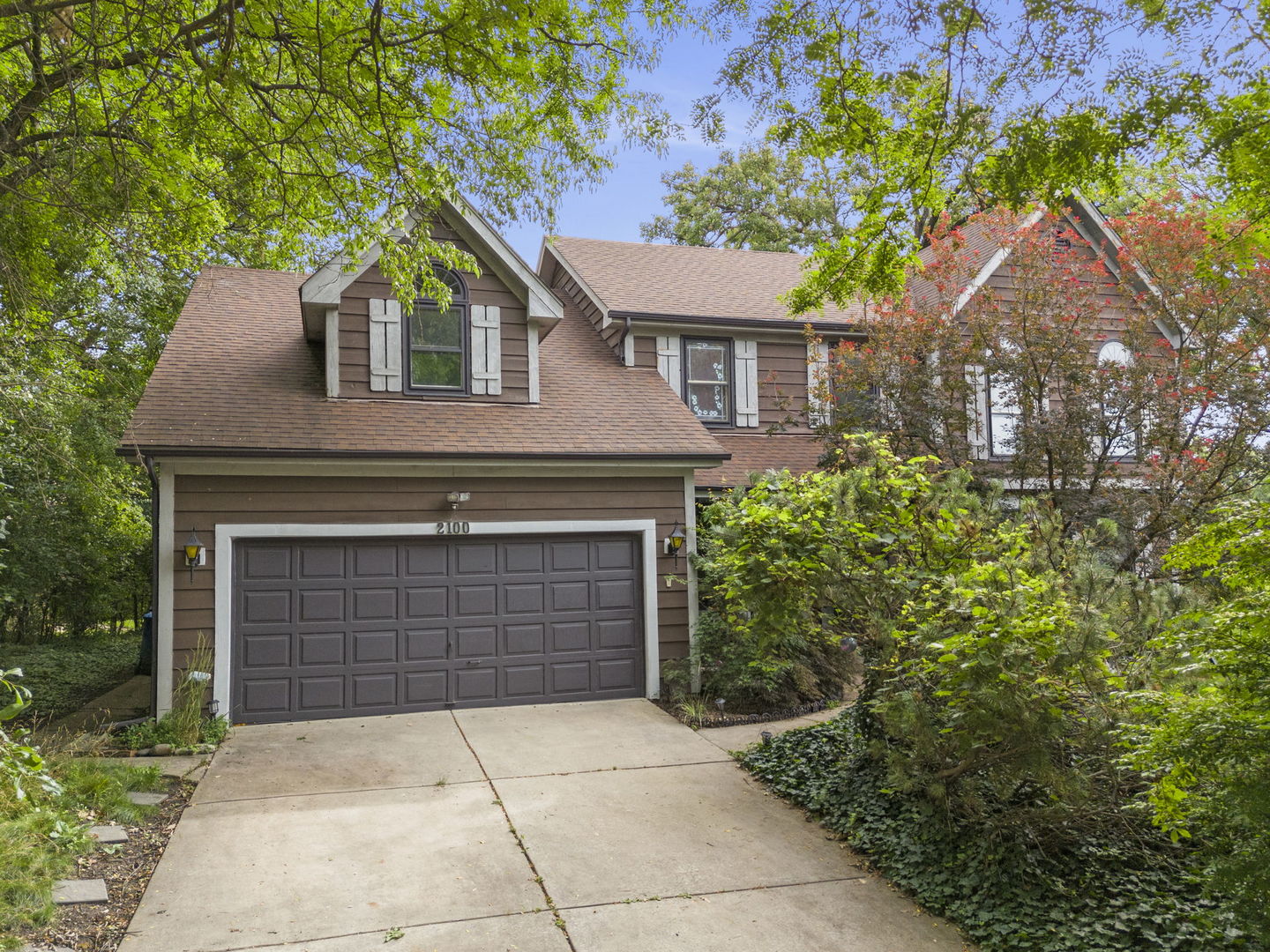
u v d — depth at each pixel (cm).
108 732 943
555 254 1738
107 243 1037
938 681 660
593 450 1155
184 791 790
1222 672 453
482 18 711
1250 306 1155
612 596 1192
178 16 787
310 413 1101
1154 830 602
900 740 720
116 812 695
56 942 502
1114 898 557
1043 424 1182
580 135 846
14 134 807
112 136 827
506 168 869
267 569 1045
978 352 1260
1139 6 462
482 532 1126
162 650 983
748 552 776
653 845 684
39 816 607
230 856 645
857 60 573
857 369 1311
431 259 1194
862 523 758
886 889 618
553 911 571
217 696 999
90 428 1362
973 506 731
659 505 1216
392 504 1094
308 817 730
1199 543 471
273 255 1159
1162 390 1158
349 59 767
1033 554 662
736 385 1571
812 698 1155
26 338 1025
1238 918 462
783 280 1775
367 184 880
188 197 997
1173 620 521
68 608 1867
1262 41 459
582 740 977
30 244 988
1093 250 1605
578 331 1577
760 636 795
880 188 670
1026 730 546
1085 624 538
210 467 1014
